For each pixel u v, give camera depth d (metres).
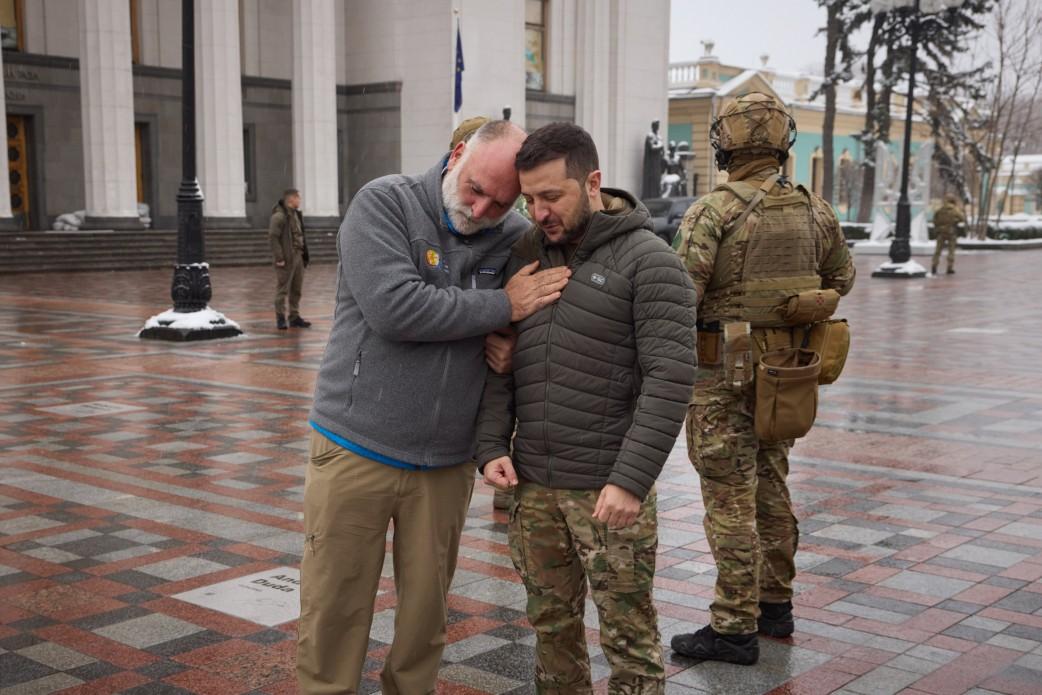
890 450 7.39
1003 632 4.16
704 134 47.84
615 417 2.86
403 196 2.94
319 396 3.04
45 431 7.89
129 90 27.95
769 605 4.09
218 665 3.81
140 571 4.82
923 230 39.03
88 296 19.44
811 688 3.64
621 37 39.19
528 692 3.61
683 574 4.84
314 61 32.09
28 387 9.80
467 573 4.82
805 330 3.78
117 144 27.78
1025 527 5.57
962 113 53.28
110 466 6.83
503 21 35.31
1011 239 49.44
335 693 3.03
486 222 2.95
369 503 2.97
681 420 2.79
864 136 48.44
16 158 29.30
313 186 32.38
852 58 47.25
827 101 47.72
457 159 2.97
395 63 35.19
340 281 3.03
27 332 13.95
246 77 34.19
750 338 3.67
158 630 4.13
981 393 9.75
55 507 5.88
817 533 5.45
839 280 4.06
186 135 13.36
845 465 6.94
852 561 5.01
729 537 3.78
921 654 3.94
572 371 2.85
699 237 3.69
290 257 14.41
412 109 35.00
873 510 5.88
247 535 5.38
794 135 3.88
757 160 3.81
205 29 29.86
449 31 33.91
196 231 13.45
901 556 5.08
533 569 2.99
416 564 3.06
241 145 30.62
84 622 4.21
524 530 2.98
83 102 27.80
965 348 12.95
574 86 39.38
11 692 3.58
